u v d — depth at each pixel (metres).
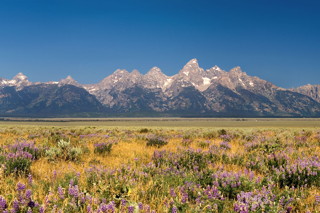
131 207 4.27
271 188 6.24
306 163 7.79
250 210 4.75
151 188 5.85
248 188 6.06
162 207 4.84
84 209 4.35
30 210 3.86
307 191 6.12
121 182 5.85
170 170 8.12
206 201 5.13
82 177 6.75
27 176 7.16
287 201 5.27
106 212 4.21
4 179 6.03
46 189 5.64
